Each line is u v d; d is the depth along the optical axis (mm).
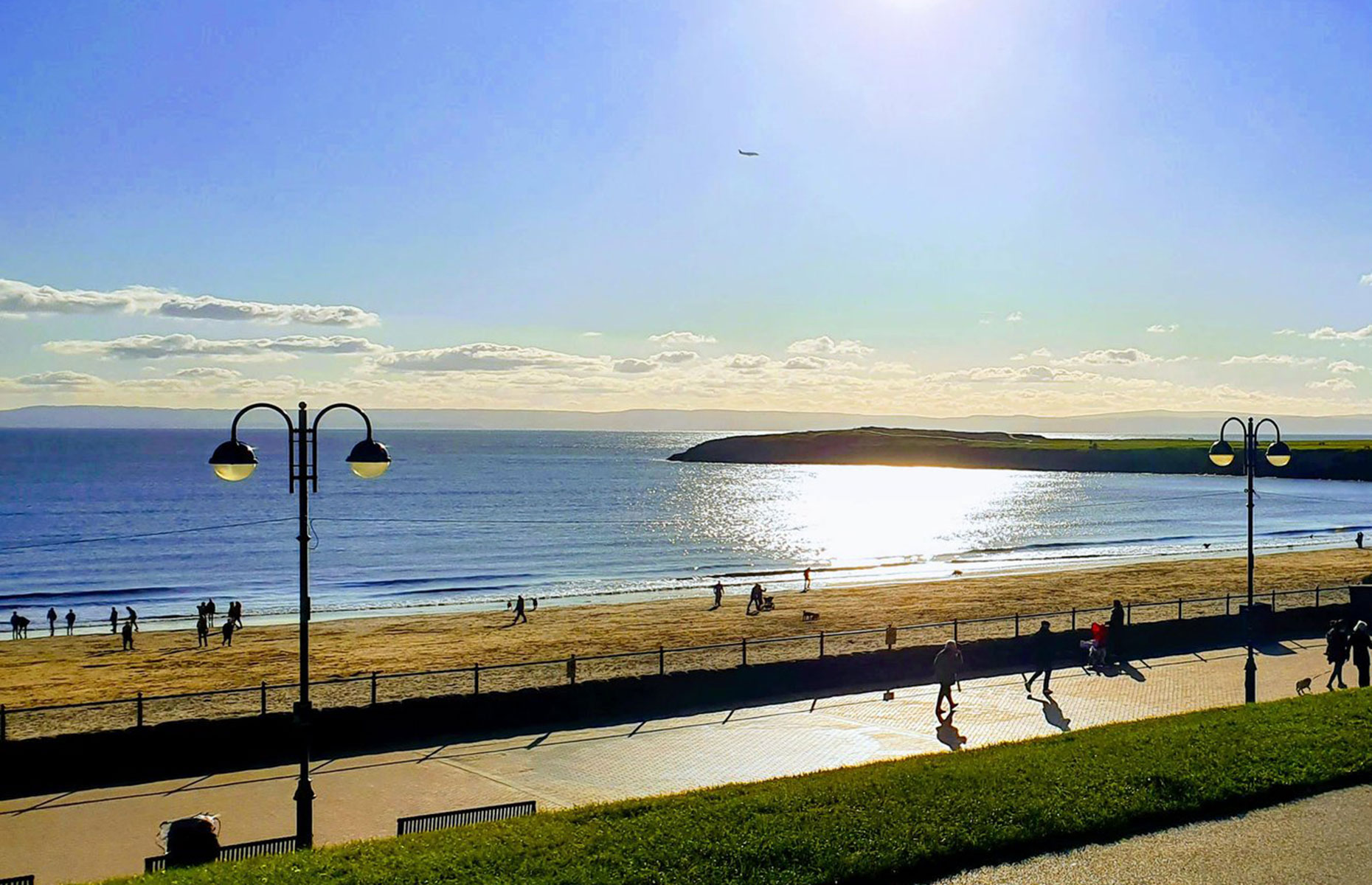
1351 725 14312
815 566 68375
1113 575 51281
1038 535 89312
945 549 79625
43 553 74938
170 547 78250
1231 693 23047
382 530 90438
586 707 21781
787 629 34719
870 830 10281
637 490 146000
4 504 114625
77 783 17141
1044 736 15805
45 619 49719
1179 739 13789
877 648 27344
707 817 10805
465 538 85312
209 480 153500
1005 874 9555
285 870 9438
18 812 15609
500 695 20938
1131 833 10625
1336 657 22203
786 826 10430
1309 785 11922
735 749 18891
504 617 42219
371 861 9688
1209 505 120938
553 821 10953
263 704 19484
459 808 15383
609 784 16781
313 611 46281
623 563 70375
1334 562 55000
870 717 21391
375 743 19594
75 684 27938
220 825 14164
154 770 17781
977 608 39594
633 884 9000
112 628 44625
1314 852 10016
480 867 9367
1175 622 29609
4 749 16859
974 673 26047
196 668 30703
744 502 128250
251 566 68250
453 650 31906
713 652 27812
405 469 198000
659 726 20938
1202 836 10500
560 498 130500
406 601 52875
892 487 161375
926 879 9461
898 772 12609
